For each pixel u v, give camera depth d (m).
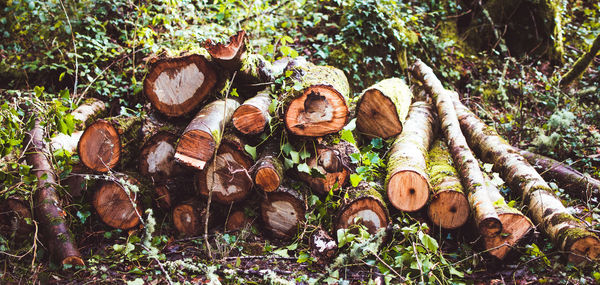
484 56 6.90
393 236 3.19
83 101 4.53
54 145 3.43
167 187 3.44
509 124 5.18
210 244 3.31
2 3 5.15
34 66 4.76
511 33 7.25
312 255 3.13
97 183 3.35
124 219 3.40
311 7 6.32
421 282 2.78
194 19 5.44
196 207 3.42
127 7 5.44
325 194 3.43
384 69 6.09
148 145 3.43
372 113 4.06
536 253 3.00
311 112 3.23
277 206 3.37
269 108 3.33
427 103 4.89
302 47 5.88
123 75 4.88
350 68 5.77
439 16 7.08
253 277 2.98
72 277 2.92
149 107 4.56
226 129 3.38
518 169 3.73
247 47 3.37
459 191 3.21
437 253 3.09
